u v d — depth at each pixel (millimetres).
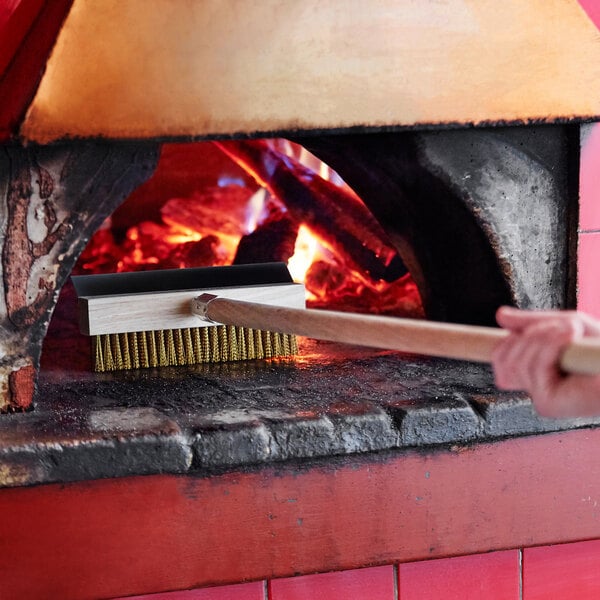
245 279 2281
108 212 1881
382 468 1869
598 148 2135
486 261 2188
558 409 1025
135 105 1806
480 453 1919
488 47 1986
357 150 2221
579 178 2129
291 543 1843
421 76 1952
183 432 1760
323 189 2799
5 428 1787
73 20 1758
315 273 2877
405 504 1890
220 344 2264
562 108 2047
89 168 1854
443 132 2062
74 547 1746
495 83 1998
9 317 1860
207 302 2045
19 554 1722
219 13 1828
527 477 1952
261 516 1820
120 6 1778
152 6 1794
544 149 2135
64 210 1854
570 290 2178
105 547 1760
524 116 2025
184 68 1822
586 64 2051
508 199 2125
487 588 2088
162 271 2236
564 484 1974
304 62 1882
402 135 2072
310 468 1831
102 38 1775
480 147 2092
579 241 2152
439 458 1897
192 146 2922
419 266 2396
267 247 2840
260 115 1873
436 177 2088
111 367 2207
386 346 1454
